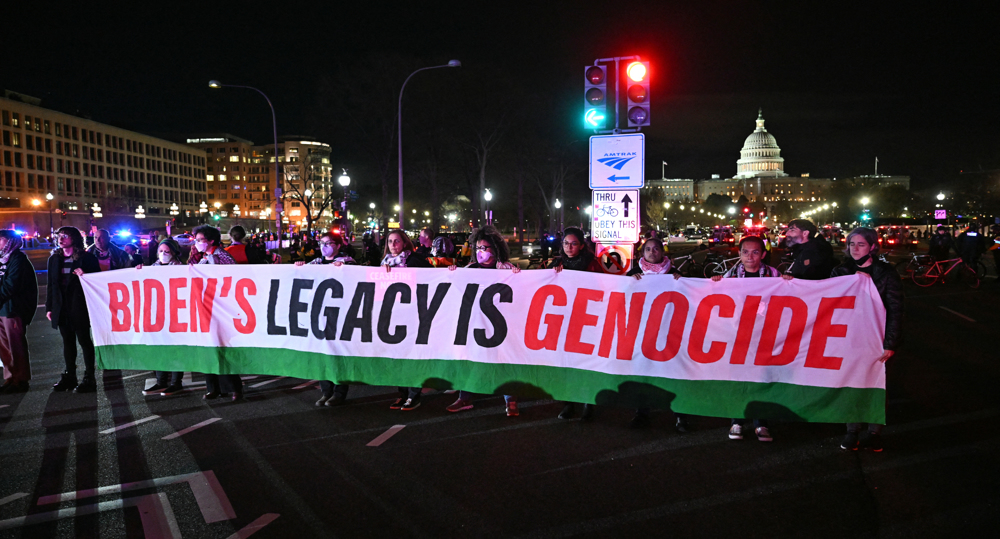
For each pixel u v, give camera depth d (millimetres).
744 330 5355
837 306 5152
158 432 5656
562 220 50156
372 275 6379
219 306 6770
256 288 6691
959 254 18594
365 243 15875
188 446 5281
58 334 11625
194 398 6820
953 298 15617
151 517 4027
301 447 5230
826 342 5176
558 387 5855
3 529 3900
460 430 5645
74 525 3938
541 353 5906
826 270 6496
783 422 5828
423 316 6238
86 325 7129
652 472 4645
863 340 5094
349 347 6402
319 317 6492
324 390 6512
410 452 5086
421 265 6672
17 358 7137
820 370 5184
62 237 7082
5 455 5117
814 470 4656
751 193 188625
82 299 7090
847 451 5031
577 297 5812
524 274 5973
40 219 75312
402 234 6707
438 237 8539
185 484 4512
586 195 54156
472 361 6098
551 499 4203
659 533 3742
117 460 4984
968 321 11969
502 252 6395
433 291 6219
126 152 113500
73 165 99312
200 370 6781
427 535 3752
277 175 32125
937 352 9055
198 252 7438
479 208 42844
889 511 3996
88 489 4453
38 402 6699
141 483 4539
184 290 6871
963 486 4344
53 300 7043
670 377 5531
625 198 11852
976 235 18156
